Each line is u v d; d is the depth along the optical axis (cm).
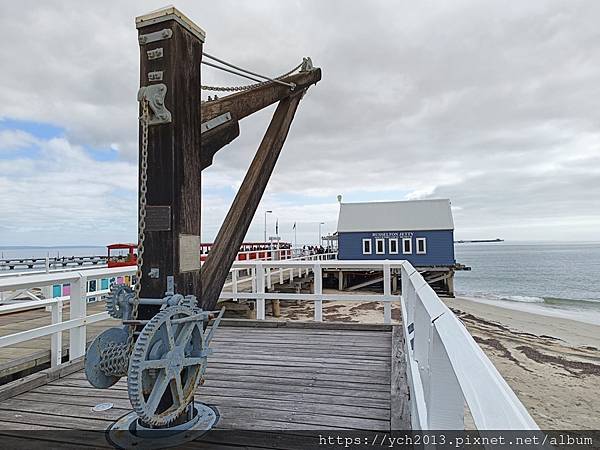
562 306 2255
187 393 213
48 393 303
